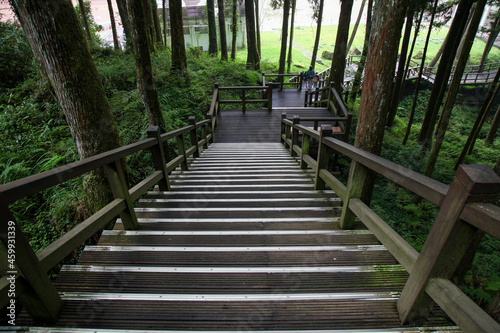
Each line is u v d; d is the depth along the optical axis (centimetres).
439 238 106
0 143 496
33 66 699
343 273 168
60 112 598
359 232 214
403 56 1023
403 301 133
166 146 564
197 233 216
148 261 182
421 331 128
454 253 105
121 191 206
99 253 189
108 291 154
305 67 2403
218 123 887
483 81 1575
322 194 308
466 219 93
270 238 210
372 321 135
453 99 592
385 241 157
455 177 98
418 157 803
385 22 340
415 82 1623
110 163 195
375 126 389
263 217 250
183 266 178
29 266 119
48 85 616
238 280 163
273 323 134
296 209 262
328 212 257
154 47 1209
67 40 283
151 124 553
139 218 246
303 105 1165
